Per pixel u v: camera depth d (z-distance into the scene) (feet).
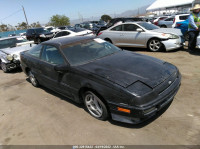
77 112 10.70
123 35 25.73
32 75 15.43
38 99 13.41
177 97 10.82
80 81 9.50
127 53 12.13
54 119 10.31
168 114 9.24
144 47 24.23
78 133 8.77
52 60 12.08
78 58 10.99
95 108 9.66
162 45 22.13
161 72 9.09
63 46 11.75
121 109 7.83
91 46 12.39
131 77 8.43
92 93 9.02
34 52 14.64
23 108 12.28
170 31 22.71
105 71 9.12
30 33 51.90
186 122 8.50
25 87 16.46
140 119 7.79
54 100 12.83
